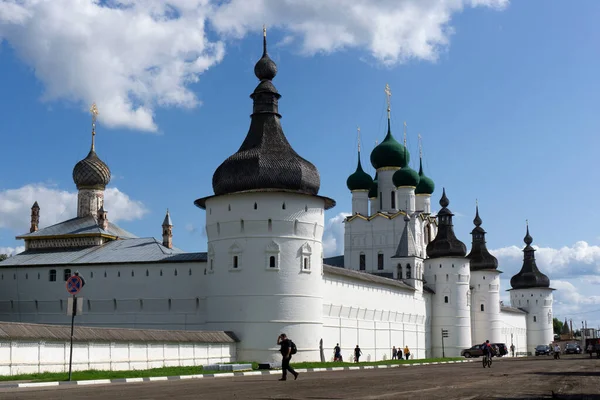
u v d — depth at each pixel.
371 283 75.12
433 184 115.50
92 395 23.78
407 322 88.12
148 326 62.19
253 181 55.34
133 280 63.25
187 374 38.78
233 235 55.66
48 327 38.72
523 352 140.50
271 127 57.72
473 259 117.12
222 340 52.50
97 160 77.44
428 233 111.56
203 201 59.41
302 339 54.97
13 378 33.56
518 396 23.88
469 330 100.88
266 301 54.44
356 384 30.36
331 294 64.56
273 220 55.16
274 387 28.17
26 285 66.75
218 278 56.03
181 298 61.31
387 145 107.44
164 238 77.00
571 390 27.19
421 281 94.62
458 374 41.78
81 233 70.12
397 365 62.25
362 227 105.56
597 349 91.44
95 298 64.19
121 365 42.97
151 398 22.31
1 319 67.25
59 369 38.62
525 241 150.62
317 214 57.31
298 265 55.53
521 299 148.25
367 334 73.94
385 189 107.75
